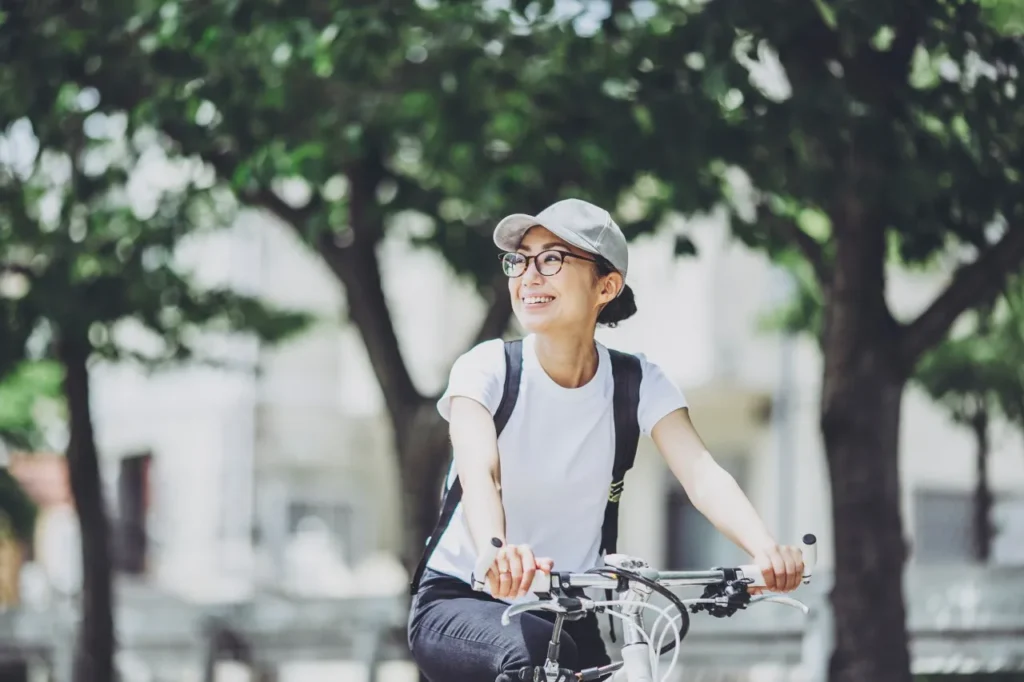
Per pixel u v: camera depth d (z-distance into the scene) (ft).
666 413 18.20
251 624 61.41
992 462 99.35
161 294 50.49
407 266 105.70
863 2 30.63
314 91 40.40
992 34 32.58
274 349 59.21
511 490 18.03
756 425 104.42
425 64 39.42
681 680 54.08
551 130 37.14
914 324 38.42
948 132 34.22
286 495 104.73
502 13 38.88
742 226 41.63
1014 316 56.49
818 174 33.76
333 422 105.91
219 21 36.73
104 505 53.01
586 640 18.93
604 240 17.71
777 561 16.71
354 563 107.76
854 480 38.73
